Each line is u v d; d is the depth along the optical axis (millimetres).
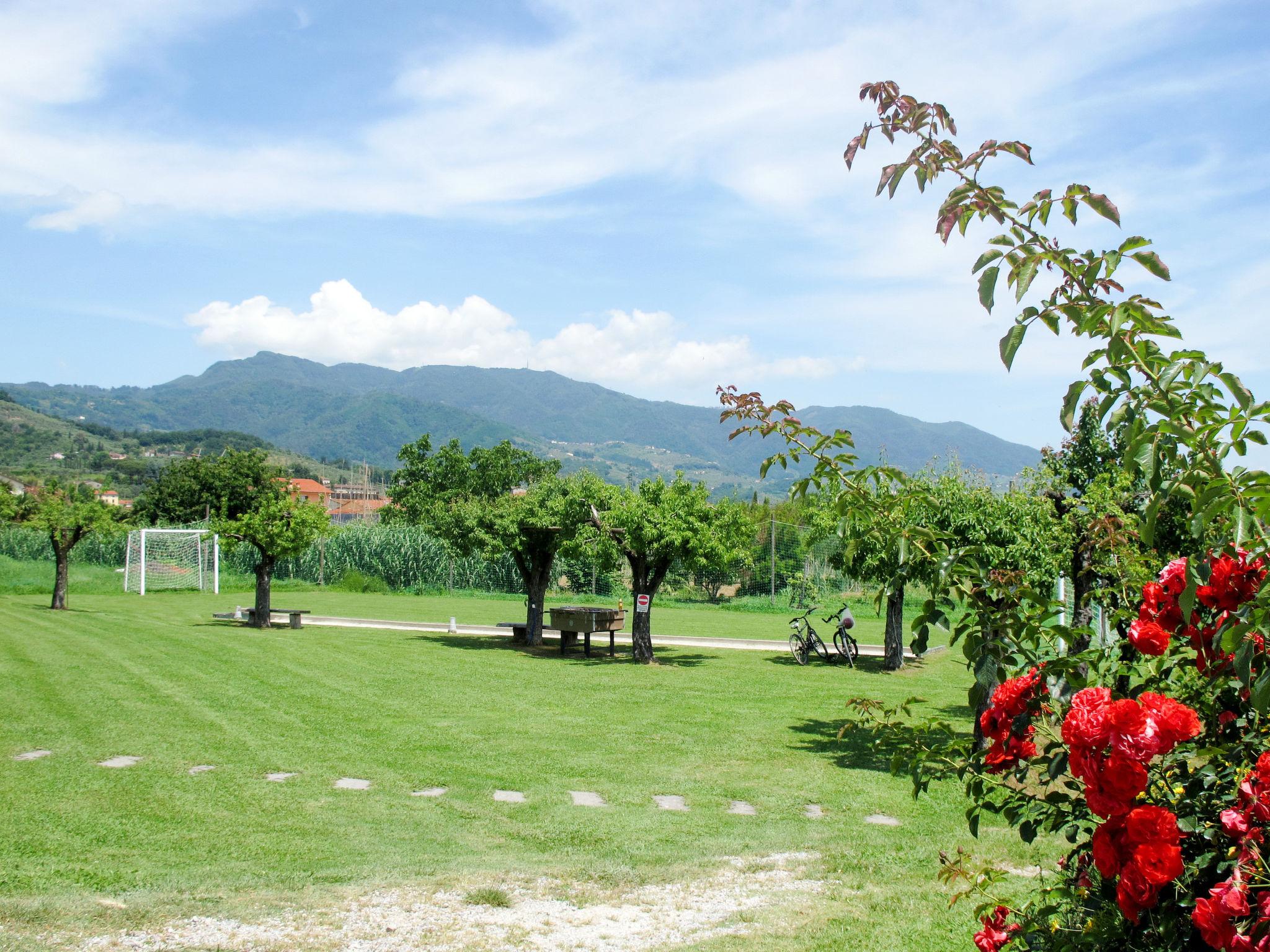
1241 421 2004
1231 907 1992
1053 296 2361
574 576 36062
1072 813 2693
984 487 11430
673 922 5457
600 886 6043
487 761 9352
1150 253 2131
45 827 6902
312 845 6719
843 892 5949
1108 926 2443
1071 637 2707
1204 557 2158
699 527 17062
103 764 8781
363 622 23875
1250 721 2539
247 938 5121
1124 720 2148
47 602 26625
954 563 2732
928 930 5305
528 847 6805
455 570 37312
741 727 11367
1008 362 2225
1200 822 2246
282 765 8938
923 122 2592
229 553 38469
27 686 12695
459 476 56281
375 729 10766
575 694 13672
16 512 24141
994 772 2777
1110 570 3740
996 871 3334
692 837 7094
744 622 27422
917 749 3100
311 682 14039
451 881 6082
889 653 17234
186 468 55781
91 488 25469
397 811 7594
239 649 17438
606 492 19141
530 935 5254
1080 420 9438
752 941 5164
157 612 25094
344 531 38594
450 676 15180
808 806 7996
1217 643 2172
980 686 2643
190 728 10438
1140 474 2234
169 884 5859
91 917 5324
